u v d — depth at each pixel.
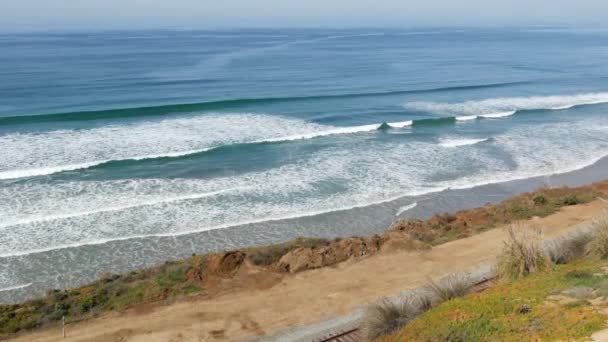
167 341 12.62
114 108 40.81
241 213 21.98
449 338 8.39
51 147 29.86
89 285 15.93
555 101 48.44
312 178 26.20
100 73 64.50
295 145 31.92
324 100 46.66
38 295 15.89
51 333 13.12
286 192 24.34
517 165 28.98
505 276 12.02
